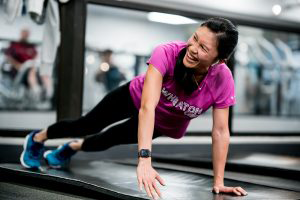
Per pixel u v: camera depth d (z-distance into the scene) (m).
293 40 8.54
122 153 4.49
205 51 2.07
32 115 7.30
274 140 5.30
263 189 2.73
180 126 2.65
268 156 4.51
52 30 3.81
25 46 7.30
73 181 2.66
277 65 8.63
